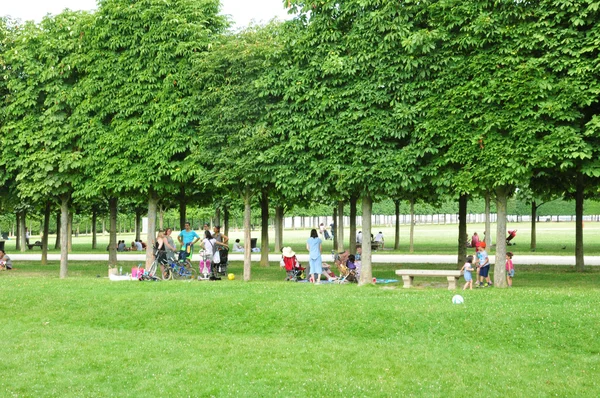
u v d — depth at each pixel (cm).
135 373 1197
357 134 2011
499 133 1850
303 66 2131
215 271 2422
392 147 2008
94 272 2883
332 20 2080
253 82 2125
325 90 2052
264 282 2119
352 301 1589
